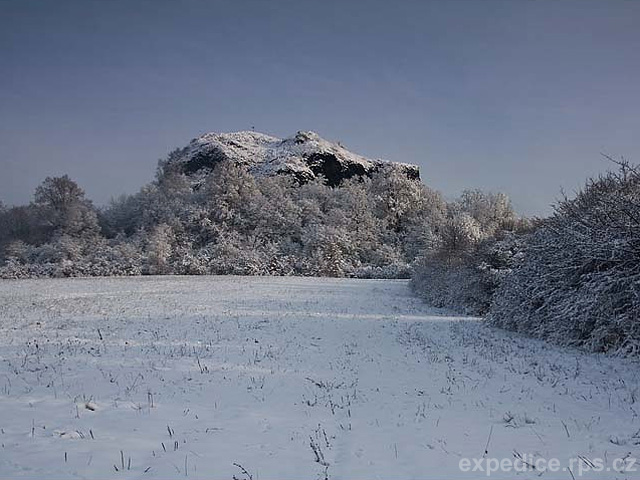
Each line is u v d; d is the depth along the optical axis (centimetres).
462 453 670
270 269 6253
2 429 736
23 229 6894
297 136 13462
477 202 6725
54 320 1909
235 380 1066
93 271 5769
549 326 1627
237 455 659
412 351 1459
